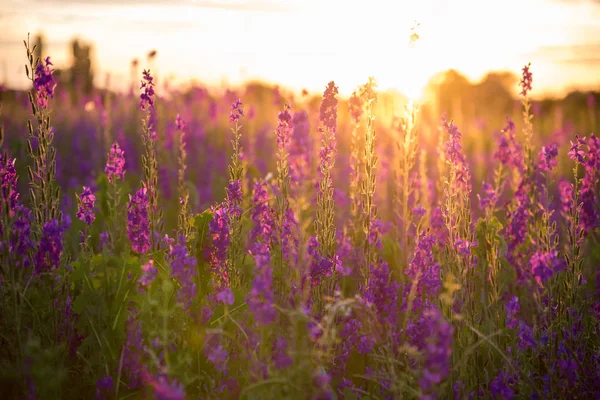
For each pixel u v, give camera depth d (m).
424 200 4.64
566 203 3.48
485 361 2.94
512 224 3.28
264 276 2.30
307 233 3.08
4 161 2.79
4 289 2.75
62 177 9.26
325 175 3.31
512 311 3.06
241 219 3.29
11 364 2.54
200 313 2.81
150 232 3.38
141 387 2.54
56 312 2.82
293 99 9.01
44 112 3.06
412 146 4.04
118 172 3.72
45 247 2.72
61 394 2.58
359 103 3.85
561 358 2.96
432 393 2.04
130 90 10.68
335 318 3.00
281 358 2.23
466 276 3.12
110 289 2.78
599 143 3.27
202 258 3.09
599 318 3.27
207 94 12.13
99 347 2.81
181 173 4.63
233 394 2.60
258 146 10.27
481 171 8.20
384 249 3.99
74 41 12.51
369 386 2.80
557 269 2.87
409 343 2.79
